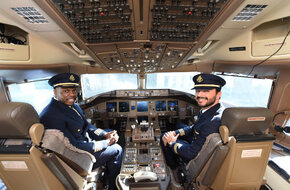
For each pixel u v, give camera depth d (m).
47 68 1.89
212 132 1.28
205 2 0.78
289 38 1.21
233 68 2.11
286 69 1.54
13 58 1.42
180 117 3.56
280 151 1.86
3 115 0.80
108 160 1.93
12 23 1.06
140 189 1.43
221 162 1.15
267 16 1.04
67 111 1.61
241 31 1.32
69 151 1.21
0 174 1.05
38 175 0.99
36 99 2.35
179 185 1.70
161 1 0.78
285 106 1.82
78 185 1.35
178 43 1.29
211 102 1.46
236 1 0.74
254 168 1.20
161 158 2.14
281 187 1.43
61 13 0.83
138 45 1.34
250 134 1.09
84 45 1.27
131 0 0.77
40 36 1.32
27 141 0.96
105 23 0.95
